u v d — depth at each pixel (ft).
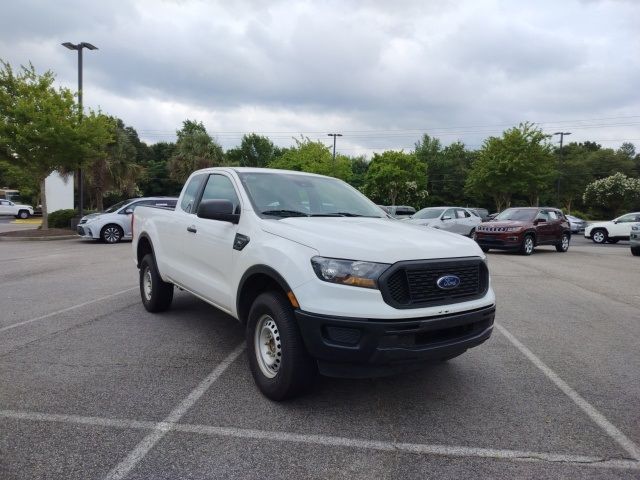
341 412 11.88
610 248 69.97
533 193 152.97
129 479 8.89
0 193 173.78
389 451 10.08
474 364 15.70
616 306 25.26
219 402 12.31
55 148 62.80
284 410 11.91
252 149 231.50
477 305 11.97
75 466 9.29
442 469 9.44
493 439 10.68
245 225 13.97
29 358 15.44
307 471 9.27
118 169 106.32
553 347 17.74
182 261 18.13
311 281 11.03
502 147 124.88
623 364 15.90
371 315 10.49
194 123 178.40
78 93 66.54
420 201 168.45
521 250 52.44
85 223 57.21
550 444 10.51
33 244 56.34
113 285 28.71
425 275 11.22
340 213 15.76
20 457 9.57
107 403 12.14
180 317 20.84
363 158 235.61
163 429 10.83
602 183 176.04
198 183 18.53
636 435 11.00
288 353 11.53
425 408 12.22
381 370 10.83
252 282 13.44
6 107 61.41
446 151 215.51
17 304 23.36
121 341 17.33
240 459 9.65
